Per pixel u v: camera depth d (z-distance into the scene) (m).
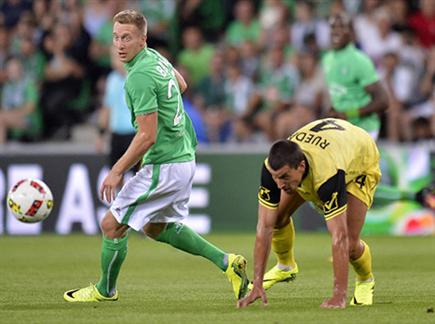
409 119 60.50
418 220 54.41
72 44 66.75
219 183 56.19
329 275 35.12
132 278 34.62
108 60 67.00
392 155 54.47
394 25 63.62
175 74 27.55
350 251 26.16
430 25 63.97
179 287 31.72
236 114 63.19
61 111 66.12
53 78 66.31
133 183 26.69
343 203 23.89
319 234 54.31
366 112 41.22
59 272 36.75
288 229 28.34
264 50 64.62
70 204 56.88
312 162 23.81
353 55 41.47
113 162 49.84
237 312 24.70
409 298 28.25
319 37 63.84
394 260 40.75
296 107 60.59
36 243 50.66
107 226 26.94
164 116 26.31
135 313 24.77
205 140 61.28
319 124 25.17
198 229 56.38
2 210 57.25
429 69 61.47
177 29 68.62
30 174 57.22
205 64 65.56
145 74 25.75
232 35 66.88
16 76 65.50
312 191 24.61
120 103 49.09
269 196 24.23
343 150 24.38
